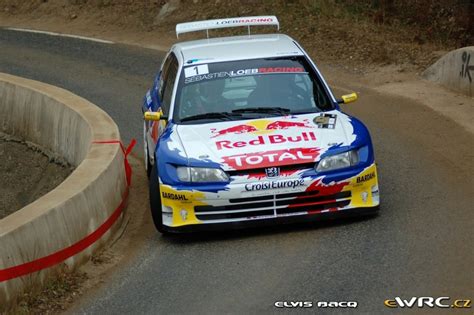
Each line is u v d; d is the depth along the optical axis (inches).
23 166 924.0
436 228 474.3
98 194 501.0
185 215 479.2
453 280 401.4
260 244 476.7
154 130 591.8
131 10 1425.9
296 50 579.5
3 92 1007.0
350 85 948.6
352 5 1259.8
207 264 454.9
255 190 470.0
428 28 1184.8
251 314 383.2
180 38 1277.1
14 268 412.2
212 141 496.1
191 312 393.7
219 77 554.9
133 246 502.6
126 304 414.0
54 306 420.5
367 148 490.9
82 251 471.8
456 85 853.8
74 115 805.2
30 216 434.9
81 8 1496.1
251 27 1224.8
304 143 486.3
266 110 532.4
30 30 1453.0
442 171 594.9
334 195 478.9
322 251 455.5
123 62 1171.3
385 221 493.7
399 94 876.6
